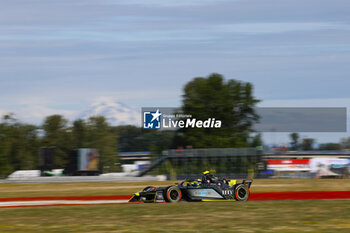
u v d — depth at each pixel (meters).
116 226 21.64
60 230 20.70
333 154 117.56
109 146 149.50
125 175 88.19
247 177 83.06
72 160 94.50
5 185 71.56
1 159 119.88
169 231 19.94
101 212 28.23
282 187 58.78
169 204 33.81
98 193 53.38
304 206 30.14
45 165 94.06
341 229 20.12
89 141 149.25
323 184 62.62
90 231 20.27
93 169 95.69
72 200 44.53
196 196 36.94
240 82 140.00
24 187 66.31
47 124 147.88
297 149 116.69
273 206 30.48
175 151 88.38
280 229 20.22
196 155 87.31
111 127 160.00
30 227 21.73
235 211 27.55
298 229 20.17
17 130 135.62
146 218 24.61
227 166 85.38
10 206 38.84
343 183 64.00
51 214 27.58
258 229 20.27
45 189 61.88
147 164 89.12
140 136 158.50
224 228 20.61
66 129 151.88
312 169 79.38
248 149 85.38
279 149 90.12
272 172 82.06
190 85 138.25
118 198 46.25
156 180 83.31
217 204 32.91
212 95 134.62
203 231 19.84
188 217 24.75
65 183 75.44
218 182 38.31
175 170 87.00
